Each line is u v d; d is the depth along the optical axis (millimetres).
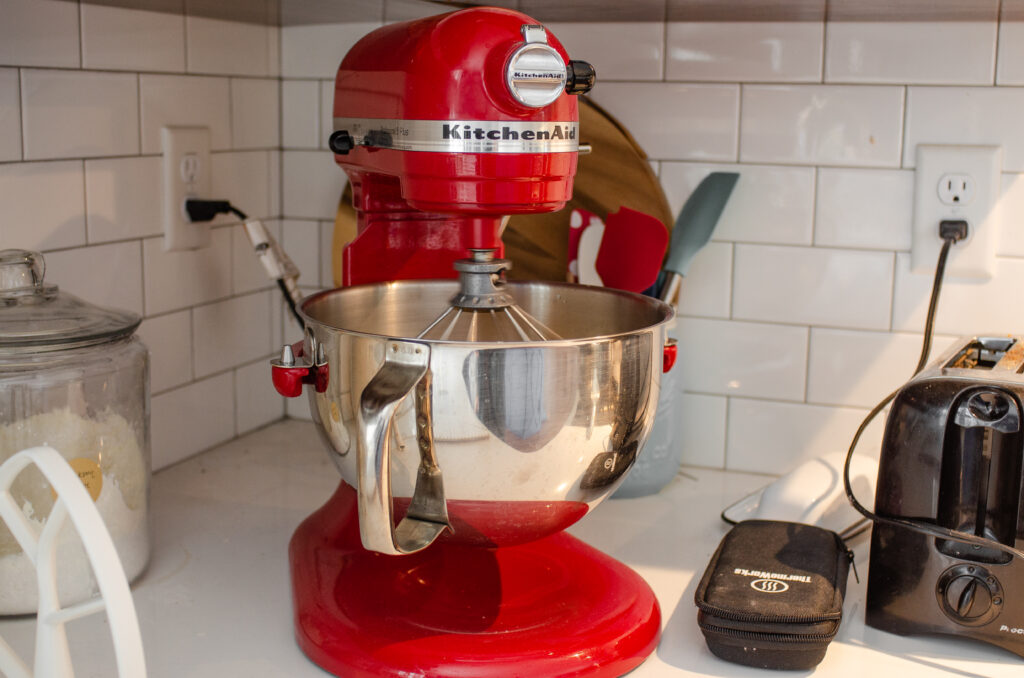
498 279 687
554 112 599
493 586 681
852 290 980
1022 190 918
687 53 987
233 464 1039
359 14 1005
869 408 994
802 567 693
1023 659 657
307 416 1192
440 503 580
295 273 973
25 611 693
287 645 673
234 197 1077
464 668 601
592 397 570
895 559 677
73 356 697
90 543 464
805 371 1009
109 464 723
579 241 990
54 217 853
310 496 955
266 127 1121
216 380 1081
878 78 939
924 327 965
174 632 687
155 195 967
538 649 613
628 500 957
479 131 586
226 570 790
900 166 947
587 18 972
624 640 636
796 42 955
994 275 937
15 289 699
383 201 762
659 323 616
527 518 595
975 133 924
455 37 593
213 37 1023
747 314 1017
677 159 1009
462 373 543
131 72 922
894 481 668
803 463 980
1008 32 899
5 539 679
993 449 634
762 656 640
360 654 619
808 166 972
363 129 688
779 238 993
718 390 1041
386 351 556
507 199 600
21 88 808
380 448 521
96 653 651
